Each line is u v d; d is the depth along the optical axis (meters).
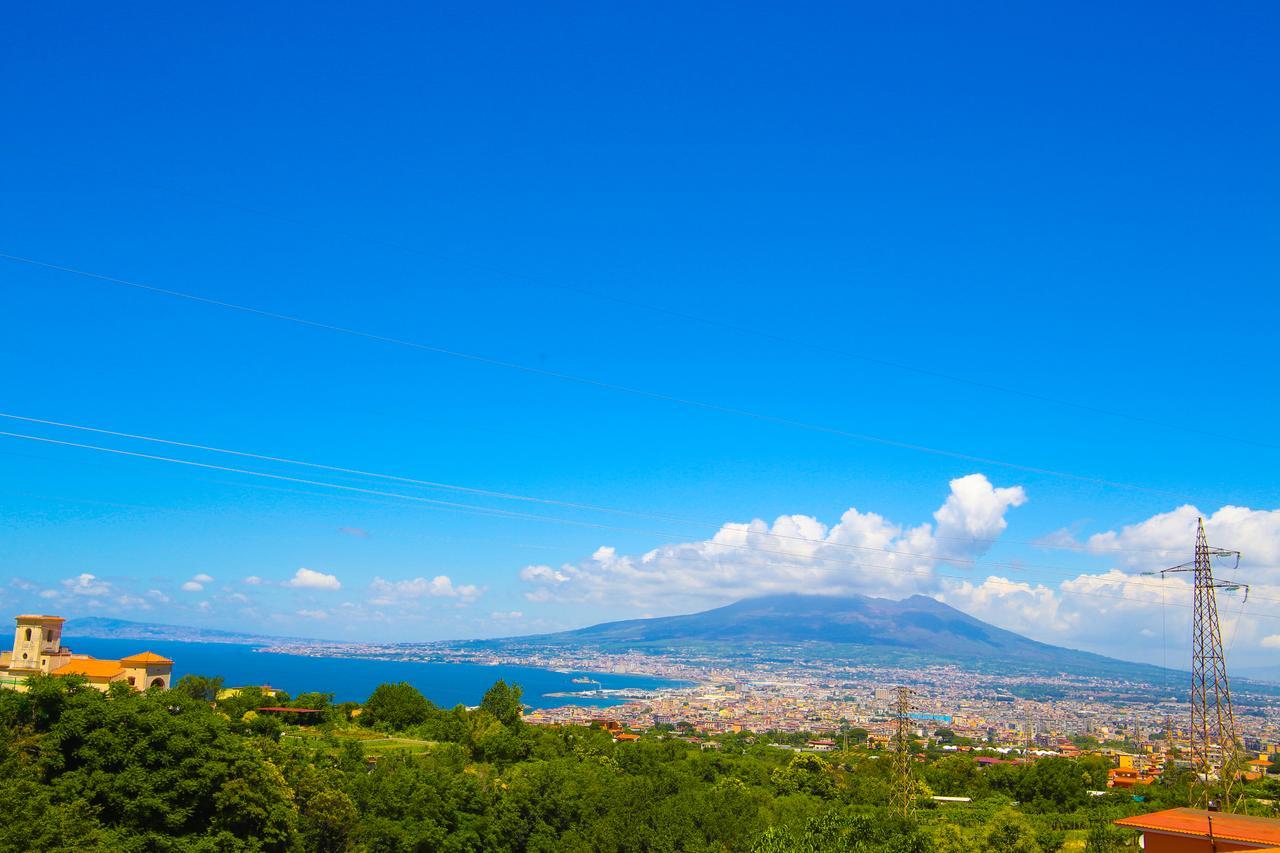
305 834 88.06
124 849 69.56
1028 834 107.38
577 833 108.69
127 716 79.81
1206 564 104.88
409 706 175.88
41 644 153.50
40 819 65.50
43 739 78.19
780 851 94.38
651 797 120.12
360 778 105.50
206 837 75.62
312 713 170.00
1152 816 70.62
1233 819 69.62
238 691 179.00
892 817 103.94
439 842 98.88
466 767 135.50
